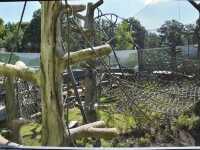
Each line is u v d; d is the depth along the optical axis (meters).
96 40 8.11
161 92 7.09
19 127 4.41
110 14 8.95
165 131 7.19
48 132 3.14
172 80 8.95
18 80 5.87
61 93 3.16
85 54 3.19
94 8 7.93
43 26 3.04
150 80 8.88
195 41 12.92
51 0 2.95
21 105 5.93
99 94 8.84
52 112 3.12
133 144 6.93
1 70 3.41
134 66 14.93
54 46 3.05
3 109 7.61
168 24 14.77
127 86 7.09
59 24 3.10
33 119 6.29
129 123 7.60
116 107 7.46
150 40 15.30
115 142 6.82
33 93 6.21
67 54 3.16
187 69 10.32
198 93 7.22
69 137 3.21
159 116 7.02
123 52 15.02
